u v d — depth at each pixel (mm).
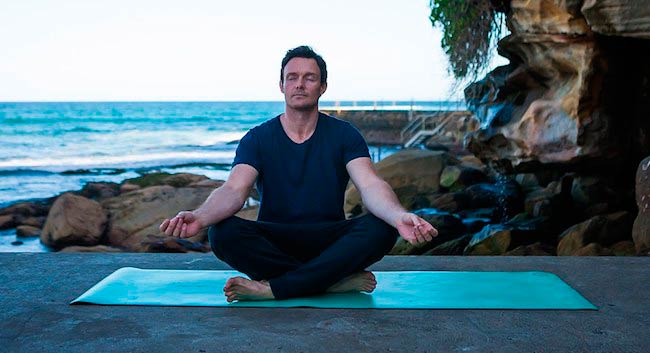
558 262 4188
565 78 7730
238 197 3273
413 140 26469
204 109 81750
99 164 26422
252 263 3277
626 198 8953
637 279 3771
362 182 3340
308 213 3395
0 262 4199
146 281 3670
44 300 3371
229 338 2785
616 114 7578
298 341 2746
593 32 7113
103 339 2791
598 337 2809
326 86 3443
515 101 8484
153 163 27141
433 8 9492
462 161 15148
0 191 18984
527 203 9945
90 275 3893
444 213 10336
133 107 84812
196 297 3357
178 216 3031
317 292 3375
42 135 41406
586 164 8109
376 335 2818
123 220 11906
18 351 2662
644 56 7414
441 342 2740
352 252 3242
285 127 3451
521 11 7473
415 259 4289
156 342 2750
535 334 2840
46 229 11727
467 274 3809
